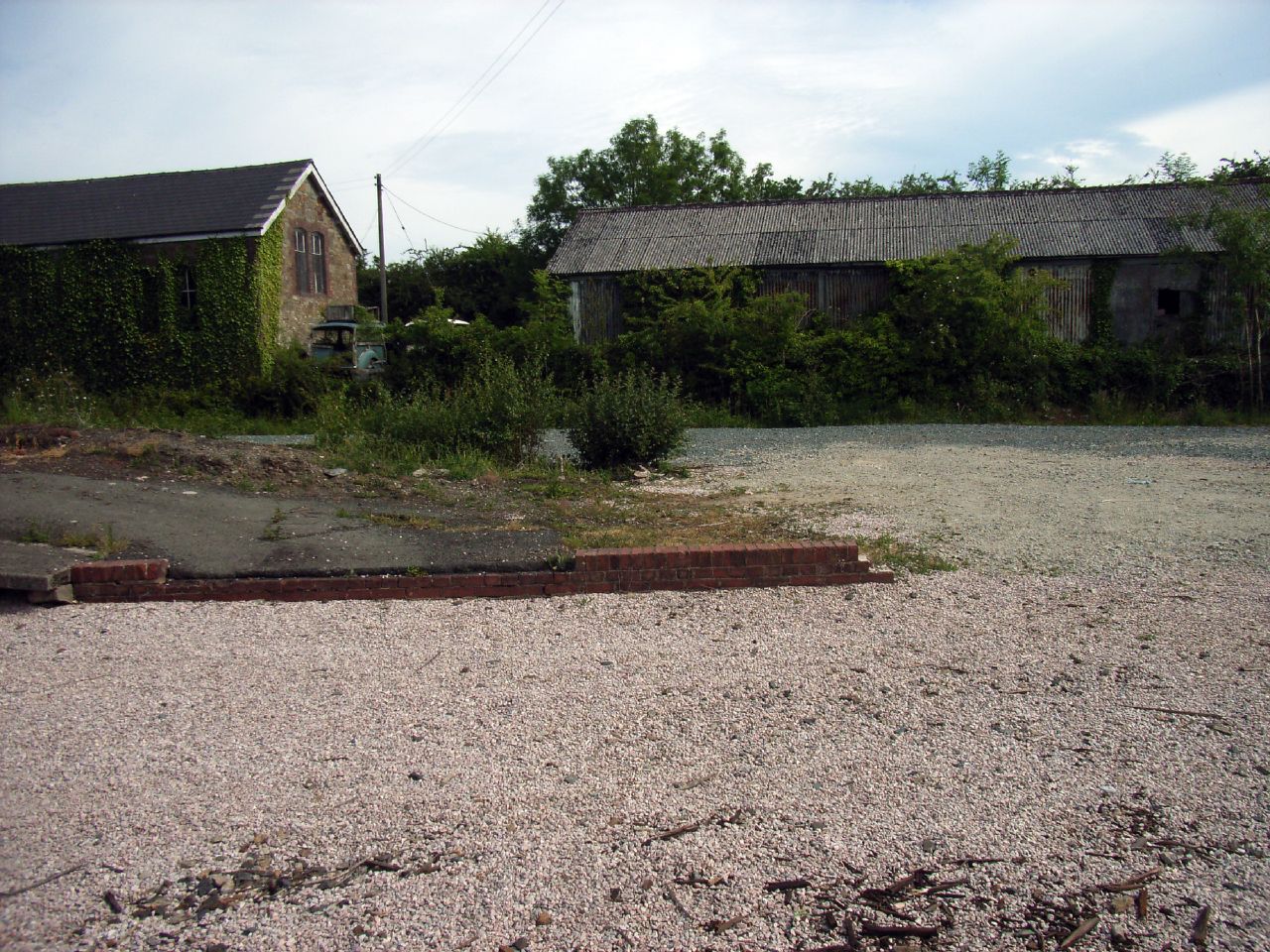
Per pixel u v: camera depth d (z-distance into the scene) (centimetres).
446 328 2491
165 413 2422
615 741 452
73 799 397
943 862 355
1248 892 336
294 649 575
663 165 4338
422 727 467
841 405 2248
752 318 2334
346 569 686
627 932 317
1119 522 895
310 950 308
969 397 2241
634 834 373
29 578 639
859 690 510
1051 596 668
